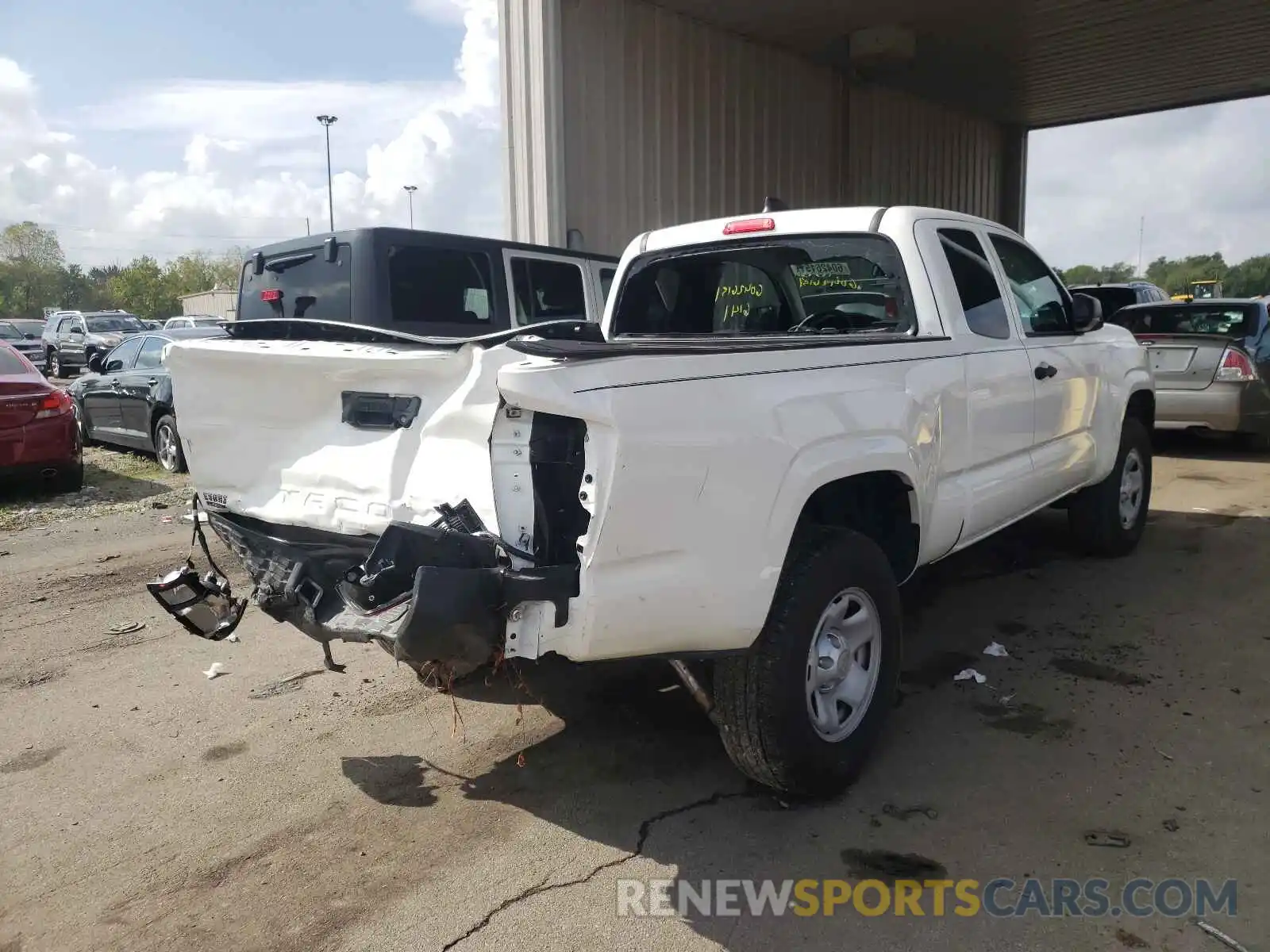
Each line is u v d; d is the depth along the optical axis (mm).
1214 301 10227
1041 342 4883
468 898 2857
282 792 3527
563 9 9641
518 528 2693
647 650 2789
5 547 7500
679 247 4859
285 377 3375
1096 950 2539
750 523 2887
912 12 11367
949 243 4328
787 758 3123
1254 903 2701
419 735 3980
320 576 3109
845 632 3381
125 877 3016
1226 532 6852
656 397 2664
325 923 2756
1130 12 11570
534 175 9531
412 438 3023
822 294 4516
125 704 4355
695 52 11312
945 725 3881
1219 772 3426
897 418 3510
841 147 13773
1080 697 4098
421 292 7062
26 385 9375
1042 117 17359
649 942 2631
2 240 94500
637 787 3496
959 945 2582
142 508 9055
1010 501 4574
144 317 89750
